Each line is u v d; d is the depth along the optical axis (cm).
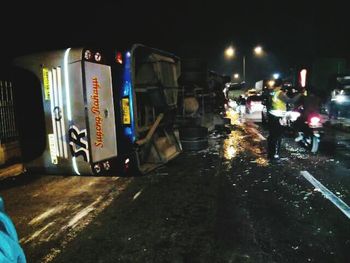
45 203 546
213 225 432
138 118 729
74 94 529
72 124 537
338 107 1438
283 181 626
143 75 741
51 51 543
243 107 2542
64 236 418
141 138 693
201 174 698
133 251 372
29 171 588
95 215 483
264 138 1183
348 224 426
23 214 500
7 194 607
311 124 862
